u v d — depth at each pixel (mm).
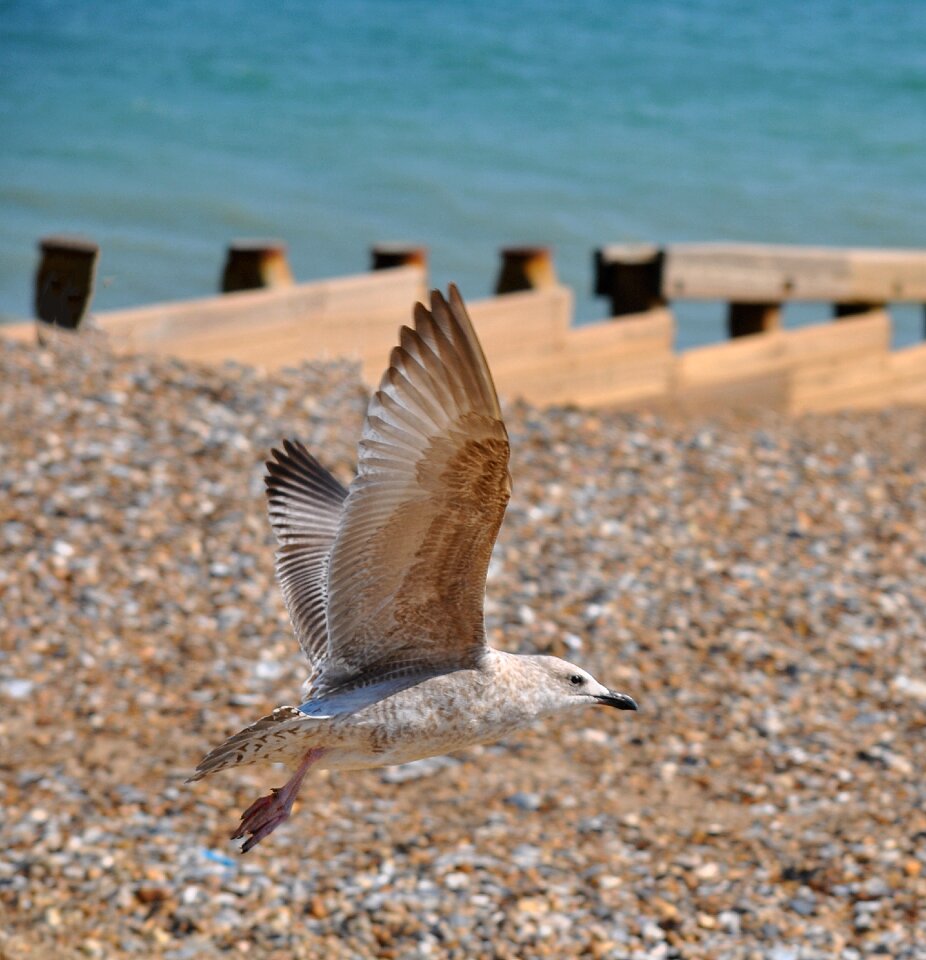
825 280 17188
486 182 27953
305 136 30328
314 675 5680
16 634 10367
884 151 30516
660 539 12656
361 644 5469
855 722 10102
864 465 14977
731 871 8352
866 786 9289
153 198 26500
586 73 35906
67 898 7766
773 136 31438
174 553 11445
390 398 4773
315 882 8055
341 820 8812
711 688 10477
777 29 40656
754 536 12898
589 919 7848
